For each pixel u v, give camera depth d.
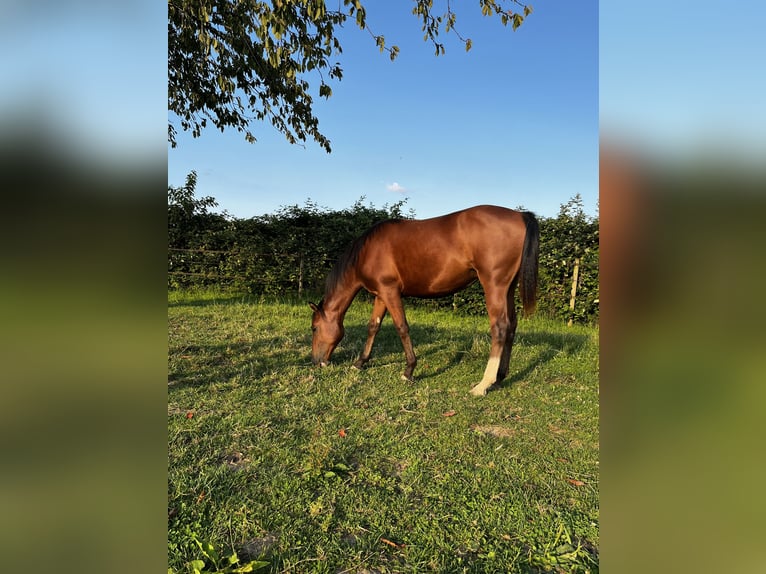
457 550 1.73
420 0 3.58
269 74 4.86
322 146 5.70
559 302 7.36
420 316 7.67
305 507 1.96
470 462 2.40
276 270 8.62
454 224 3.63
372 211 9.12
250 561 1.62
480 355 4.67
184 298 7.93
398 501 2.02
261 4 3.37
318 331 4.12
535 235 3.36
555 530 1.85
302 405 3.12
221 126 5.65
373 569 1.63
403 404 3.22
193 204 8.84
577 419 3.04
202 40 3.84
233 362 4.07
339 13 3.80
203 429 2.68
